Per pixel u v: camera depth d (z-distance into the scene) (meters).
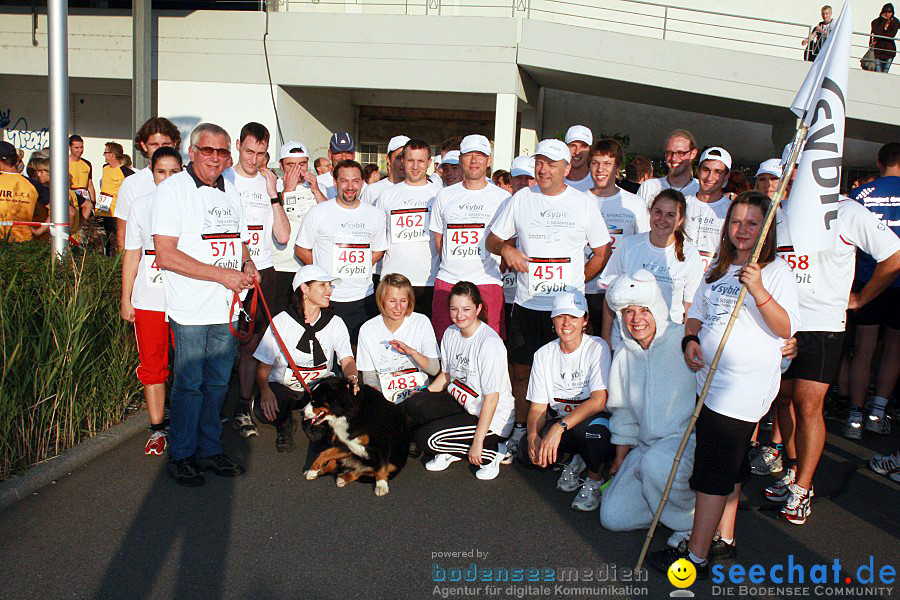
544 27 13.72
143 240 5.00
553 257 5.40
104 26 14.25
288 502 4.58
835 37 3.84
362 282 6.35
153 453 5.27
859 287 6.19
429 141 17.61
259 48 14.10
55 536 3.98
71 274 5.45
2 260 5.18
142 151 5.84
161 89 14.36
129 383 5.91
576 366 4.93
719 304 3.76
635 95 15.40
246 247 5.14
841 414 6.96
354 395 4.80
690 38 16.59
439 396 5.33
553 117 17.56
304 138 15.39
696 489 3.69
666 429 4.32
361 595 3.52
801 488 4.57
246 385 5.92
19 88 16.39
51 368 5.02
